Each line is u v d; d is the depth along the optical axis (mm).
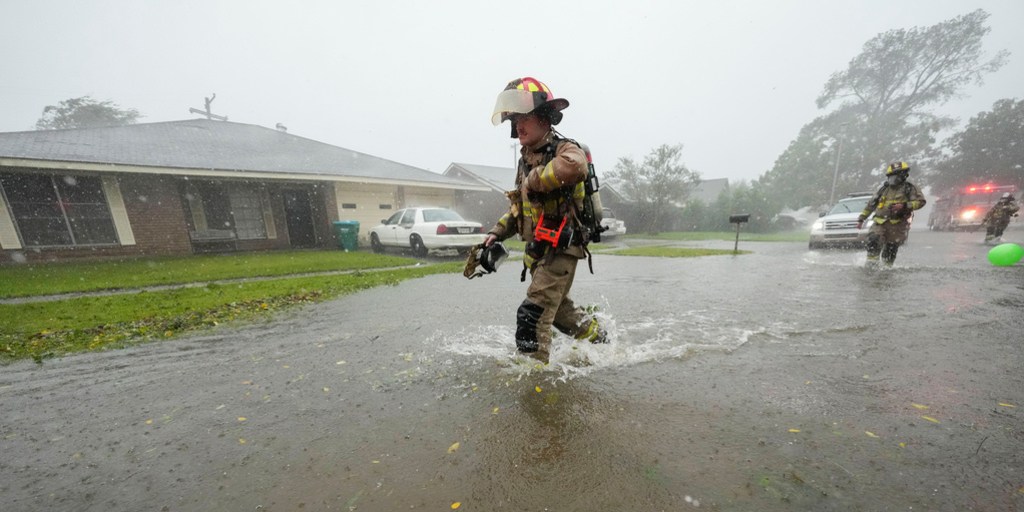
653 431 1421
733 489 1101
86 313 3725
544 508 1055
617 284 4902
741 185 27375
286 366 2244
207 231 11312
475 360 2244
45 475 1262
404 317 3412
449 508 1062
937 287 4082
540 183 1729
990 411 1504
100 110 29781
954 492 1058
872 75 32125
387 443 1398
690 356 2201
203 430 1535
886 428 1403
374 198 14219
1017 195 29312
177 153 10766
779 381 1833
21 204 8672
